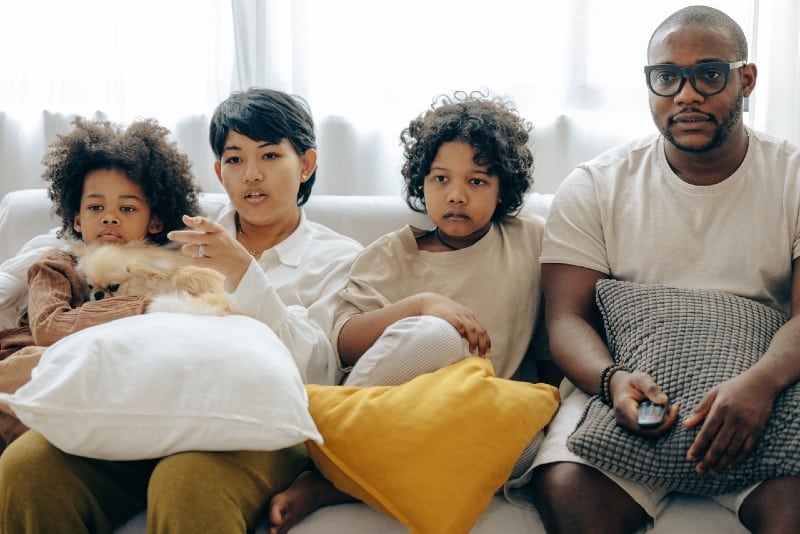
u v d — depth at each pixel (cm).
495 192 170
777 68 228
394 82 231
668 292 150
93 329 130
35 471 121
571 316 160
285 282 172
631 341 146
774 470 127
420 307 156
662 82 158
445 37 230
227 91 234
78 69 233
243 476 125
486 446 131
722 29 157
